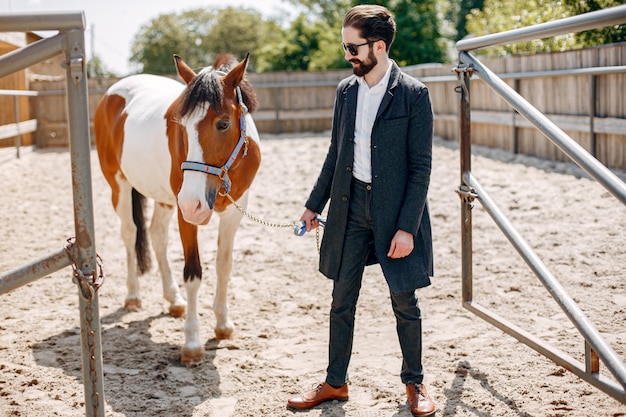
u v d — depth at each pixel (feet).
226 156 10.09
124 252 19.25
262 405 9.75
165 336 12.82
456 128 38.70
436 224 20.06
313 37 81.76
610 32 27.04
